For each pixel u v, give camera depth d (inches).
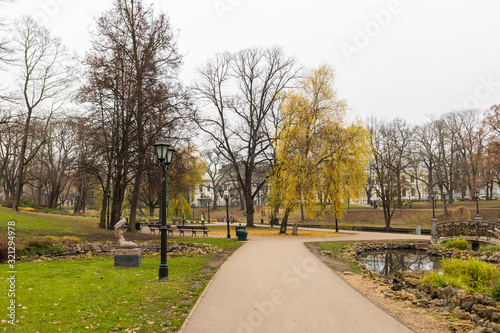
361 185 1144.8
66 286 388.8
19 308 300.7
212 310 316.5
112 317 291.0
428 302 359.6
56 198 2127.2
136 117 1034.7
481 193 2950.3
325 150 1117.7
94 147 1069.8
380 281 491.5
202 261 614.9
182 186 1218.0
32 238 699.4
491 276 457.1
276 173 1185.4
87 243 777.6
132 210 1144.2
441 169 2121.1
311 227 1801.2
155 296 363.6
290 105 1162.6
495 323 279.0
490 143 1724.9
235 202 3838.6
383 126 2143.2
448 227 1101.7
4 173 1919.3
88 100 1033.5
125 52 1073.5
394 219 2129.7
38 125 1419.8
